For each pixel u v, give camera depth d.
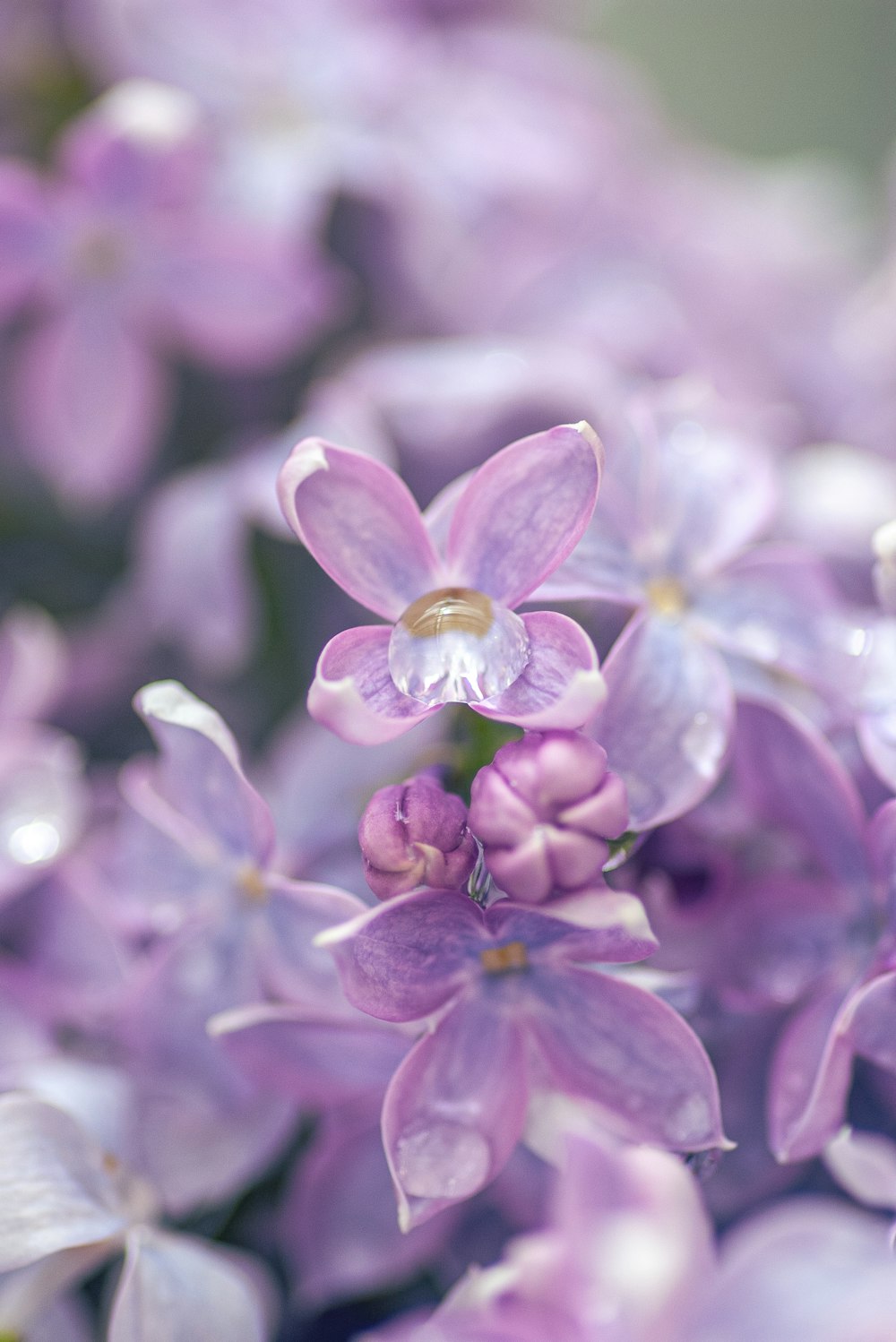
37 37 0.23
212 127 0.23
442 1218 0.17
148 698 0.15
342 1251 0.17
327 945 0.15
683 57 0.44
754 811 0.17
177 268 0.21
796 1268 0.15
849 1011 0.15
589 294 0.24
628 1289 0.16
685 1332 0.15
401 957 0.15
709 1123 0.15
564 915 0.14
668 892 0.16
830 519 0.20
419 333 0.24
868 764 0.16
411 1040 0.16
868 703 0.16
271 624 0.21
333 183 0.22
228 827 0.16
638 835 0.16
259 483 0.20
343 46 0.24
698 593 0.17
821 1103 0.15
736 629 0.16
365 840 0.14
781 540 0.20
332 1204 0.17
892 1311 0.15
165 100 0.21
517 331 0.24
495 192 0.23
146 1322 0.16
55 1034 0.18
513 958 0.15
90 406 0.22
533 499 0.15
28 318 0.23
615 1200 0.16
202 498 0.20
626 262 0.25
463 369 0.20
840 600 0.19
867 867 0.16
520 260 0.25
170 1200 0.17
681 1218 0.16
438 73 0.24
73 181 0.21
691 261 0.26
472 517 0.15
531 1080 0.15
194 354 0.22
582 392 0.20
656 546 0.17
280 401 0.24
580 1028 0.15
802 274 0.27
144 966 0.18
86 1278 0.18
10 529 0.24
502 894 0.15
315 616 0.21
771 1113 0.16
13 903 0.18
